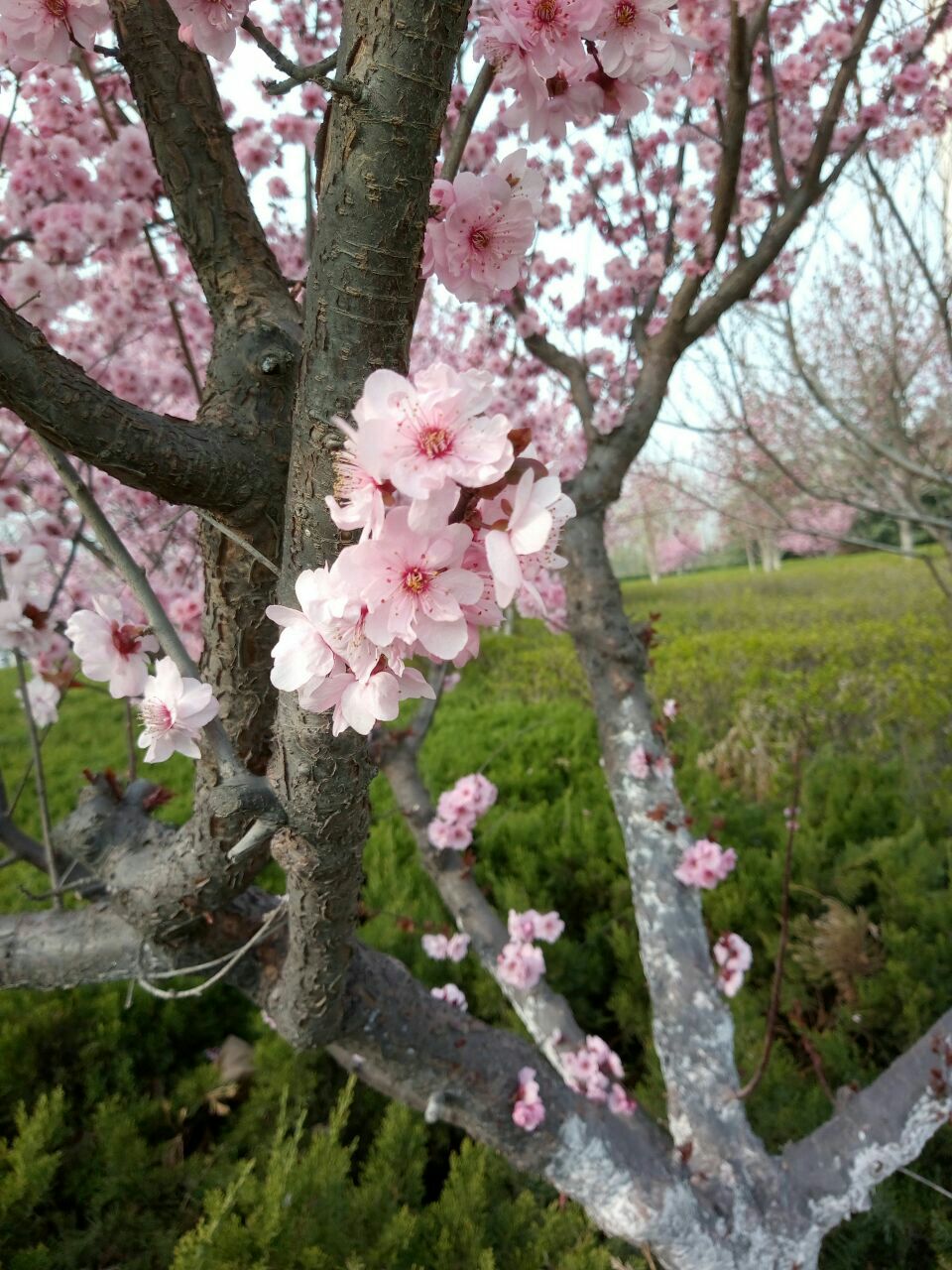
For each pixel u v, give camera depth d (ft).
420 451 1.86
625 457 7.70
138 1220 6.92
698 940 6.38
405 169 2.35
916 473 11.59
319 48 9.19
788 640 28.40
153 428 2.98
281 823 2.94
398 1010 4.99
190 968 4.22
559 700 22.99
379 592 1.93
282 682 2.14
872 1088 5.79
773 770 14.12
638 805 6.82
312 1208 6.07
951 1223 6.31
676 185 9.99
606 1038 9.72
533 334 8.99
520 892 10.50
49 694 4.74
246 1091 8.73
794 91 10.43
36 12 3.09
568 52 2.81
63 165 7.40
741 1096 5.80
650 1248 5.36
